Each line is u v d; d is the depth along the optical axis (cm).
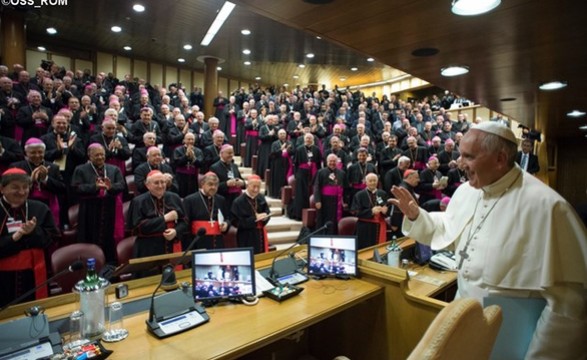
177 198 400
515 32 279
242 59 1179
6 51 871
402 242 378
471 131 160
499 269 148
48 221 305
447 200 482
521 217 147
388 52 335
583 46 302
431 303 227
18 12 858
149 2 760
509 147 152
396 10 250
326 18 265
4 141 448
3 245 271
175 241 379
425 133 990
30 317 166
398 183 620
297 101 1073
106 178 416
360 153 641
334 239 276
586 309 133
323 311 214
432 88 1642
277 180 751
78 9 805
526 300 146
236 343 175
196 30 909
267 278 255
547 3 230
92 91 794
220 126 1027
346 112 1021
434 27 275
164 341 176
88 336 173
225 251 228
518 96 500
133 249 365
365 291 245
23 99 638
